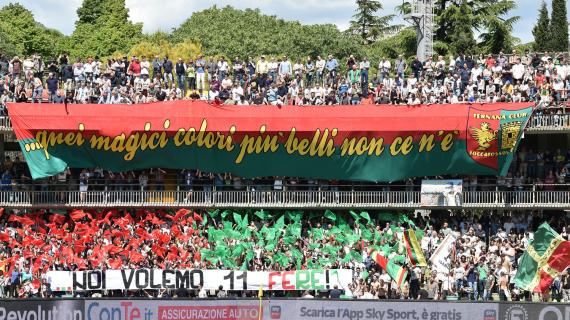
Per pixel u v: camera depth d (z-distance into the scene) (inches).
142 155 6186.0
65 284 5378.9
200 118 6102.4
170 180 6304.1
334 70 6643.7
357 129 6077.8
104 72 6486.2
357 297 5182.1
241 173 6225.4
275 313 4921.3
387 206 6102.4
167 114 6102.4
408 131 6048.2
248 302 4926.2
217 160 6200.8
